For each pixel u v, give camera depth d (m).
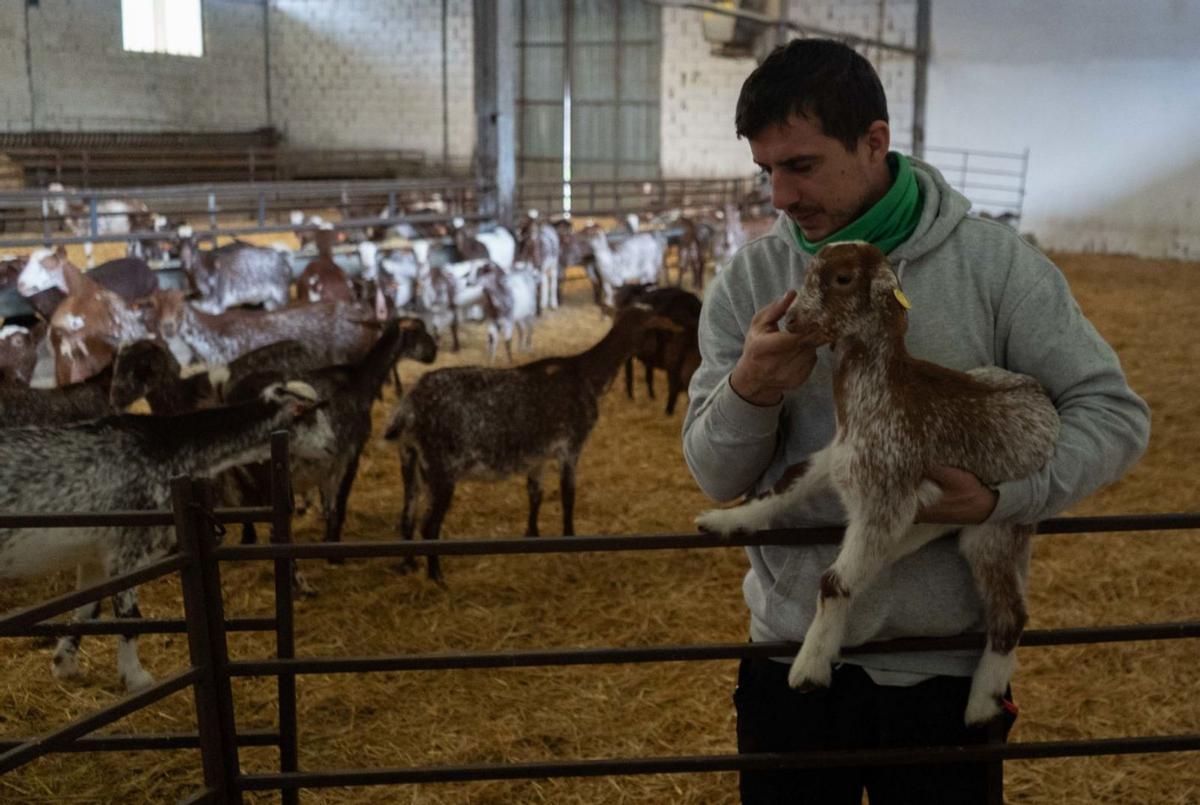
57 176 22.05
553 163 28.25
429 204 21.14
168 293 8.98
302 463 5.43
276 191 14.30
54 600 2.32
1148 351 12.48
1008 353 2.03
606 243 15.02
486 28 15.55
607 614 5.38
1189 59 21.45
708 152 26.27
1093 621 5.34
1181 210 21.98
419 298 12.23
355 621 5.26
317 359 9.45
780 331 1.92
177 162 23.98
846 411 1.92
